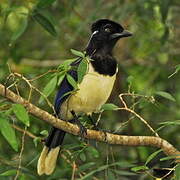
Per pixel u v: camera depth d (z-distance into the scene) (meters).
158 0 13.58
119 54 16.03
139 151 13.71
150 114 14.11
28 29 15.21
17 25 14.91
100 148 13.44
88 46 11.25
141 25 15.52
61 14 15.13
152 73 15.96
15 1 13.42
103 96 10.69
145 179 12.06
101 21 11.30
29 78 10.67
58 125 9.73
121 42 16.03
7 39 13.67
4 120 8.17
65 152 12.05
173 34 15.33
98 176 11.30
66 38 15.76
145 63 15.92
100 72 10.47
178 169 8.33
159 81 15.33
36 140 10.41
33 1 13.48
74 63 10.38
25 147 12.34
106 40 11.07
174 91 14.76
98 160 12.50
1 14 12.83
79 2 15.74
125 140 9.88
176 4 15.09
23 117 8.12
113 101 14.91
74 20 16.34
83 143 10.21
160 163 11.77
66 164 11.23
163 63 15.80
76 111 11.00
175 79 14.95
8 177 10.07
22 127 12.10
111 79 10.61
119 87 14.91
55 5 15.00
